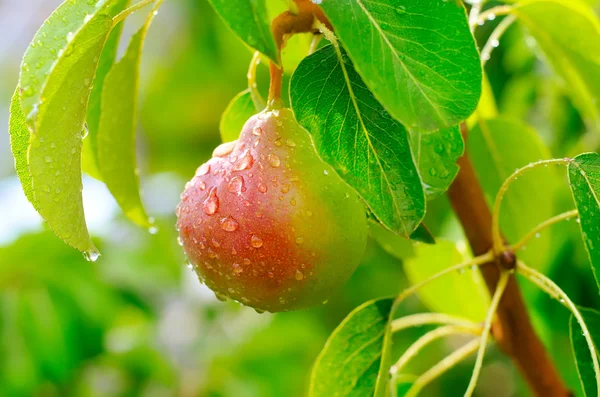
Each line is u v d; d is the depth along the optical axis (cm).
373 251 109
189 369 114
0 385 99
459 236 73
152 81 137
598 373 54
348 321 58
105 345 104
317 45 58
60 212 52
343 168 52
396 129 52
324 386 58
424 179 53
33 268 102
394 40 49
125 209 65
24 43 173
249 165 54
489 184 69
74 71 51
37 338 101
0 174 171
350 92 52
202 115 141
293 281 54
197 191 55
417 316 63
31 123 50
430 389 116
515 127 68
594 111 71
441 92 49
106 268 108
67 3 51
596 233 53
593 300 76
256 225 53
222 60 127
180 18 126
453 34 50
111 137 63
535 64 89
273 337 115
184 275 121
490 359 117
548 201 69
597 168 54
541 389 62
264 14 49
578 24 67
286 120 55
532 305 74
